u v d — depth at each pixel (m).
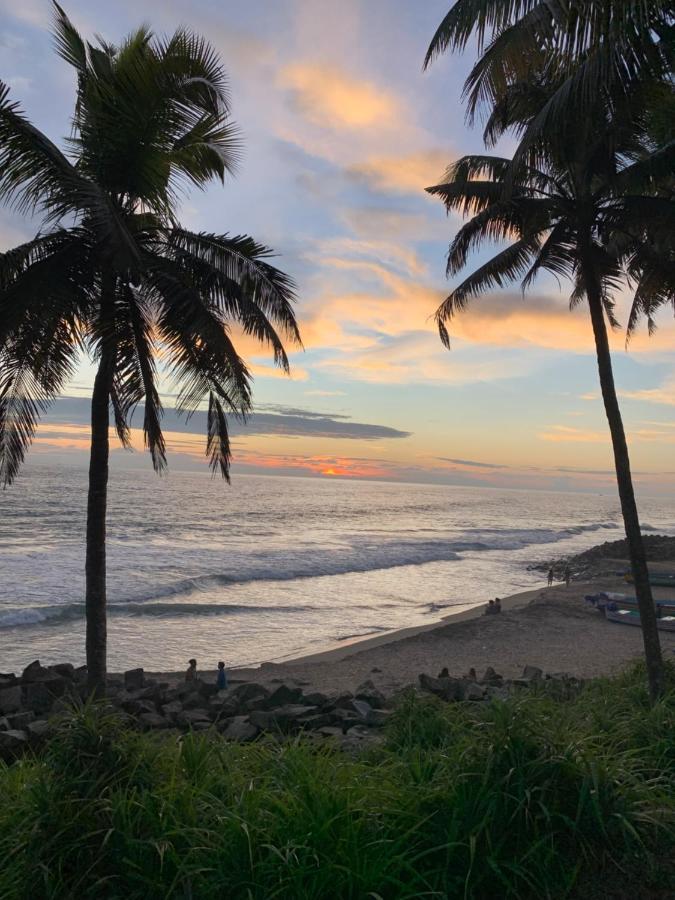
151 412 12.40
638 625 30.48
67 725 3.91
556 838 3.60
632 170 10.66
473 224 12.27
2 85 8.75
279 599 40.69
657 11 6.72
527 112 11.55
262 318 11.44
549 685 10.67
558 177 12.10
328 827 3.38
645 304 13.60
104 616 11.13
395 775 4.25
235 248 11.27
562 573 58.78
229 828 3.35
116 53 10.74
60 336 11.03
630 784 4.02
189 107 10.27
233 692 13.85
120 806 3.37
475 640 27.33
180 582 44.31
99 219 8.59
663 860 3.57
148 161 10.26
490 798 3.59
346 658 24.48
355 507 195.25
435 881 3.26
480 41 7.93
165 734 5.09
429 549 78.38
